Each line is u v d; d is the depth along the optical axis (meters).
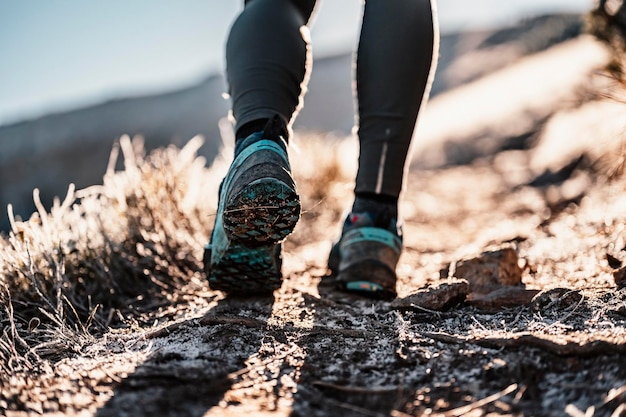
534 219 4.11
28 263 2.17
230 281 2.11
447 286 1.98
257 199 1.73
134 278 2.52
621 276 2.01
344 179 5.62
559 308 1.83
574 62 10.16
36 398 1.37
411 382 1.44
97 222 2.63
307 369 1.53
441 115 13.98
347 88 31.31
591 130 5.14
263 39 1.99
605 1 3.70
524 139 8.41
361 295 2.18
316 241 3.80
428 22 2.09
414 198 6.26
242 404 1.36
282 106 1.97
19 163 22.69
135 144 3.32
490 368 1.45
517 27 31.34
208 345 1.68
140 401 1.36
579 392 1.32
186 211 3.04
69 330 1.83
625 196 3.26
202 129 24.30
